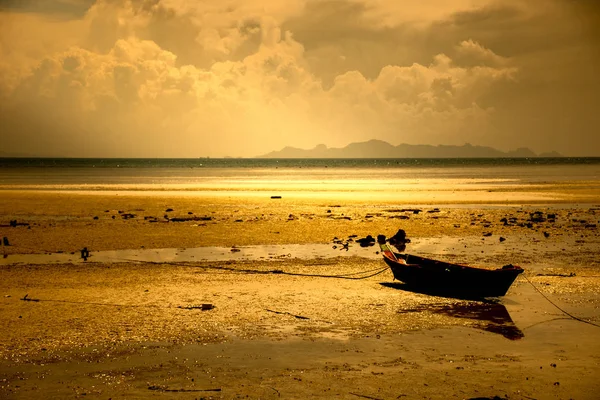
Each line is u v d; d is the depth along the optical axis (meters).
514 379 11.84
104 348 13.42
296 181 86.12
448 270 18.27
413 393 11.19
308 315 16.05
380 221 35.72
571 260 23.89
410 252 25.73
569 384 11.62
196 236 29.88
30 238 29.00
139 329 14.71
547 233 30.53
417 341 14.03
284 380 11.73
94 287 19.06
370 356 13.03
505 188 67.56
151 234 30.45
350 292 18.66
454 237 29.95
